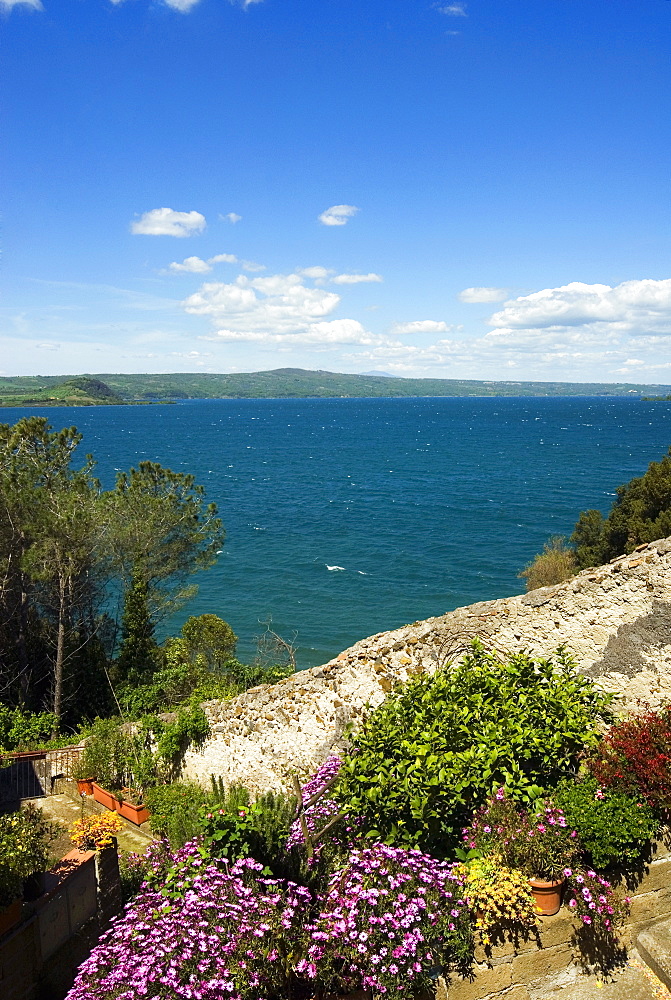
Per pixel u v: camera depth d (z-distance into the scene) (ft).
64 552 70.44
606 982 17.24
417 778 19.19
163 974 15.57
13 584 73.77
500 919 17.17
